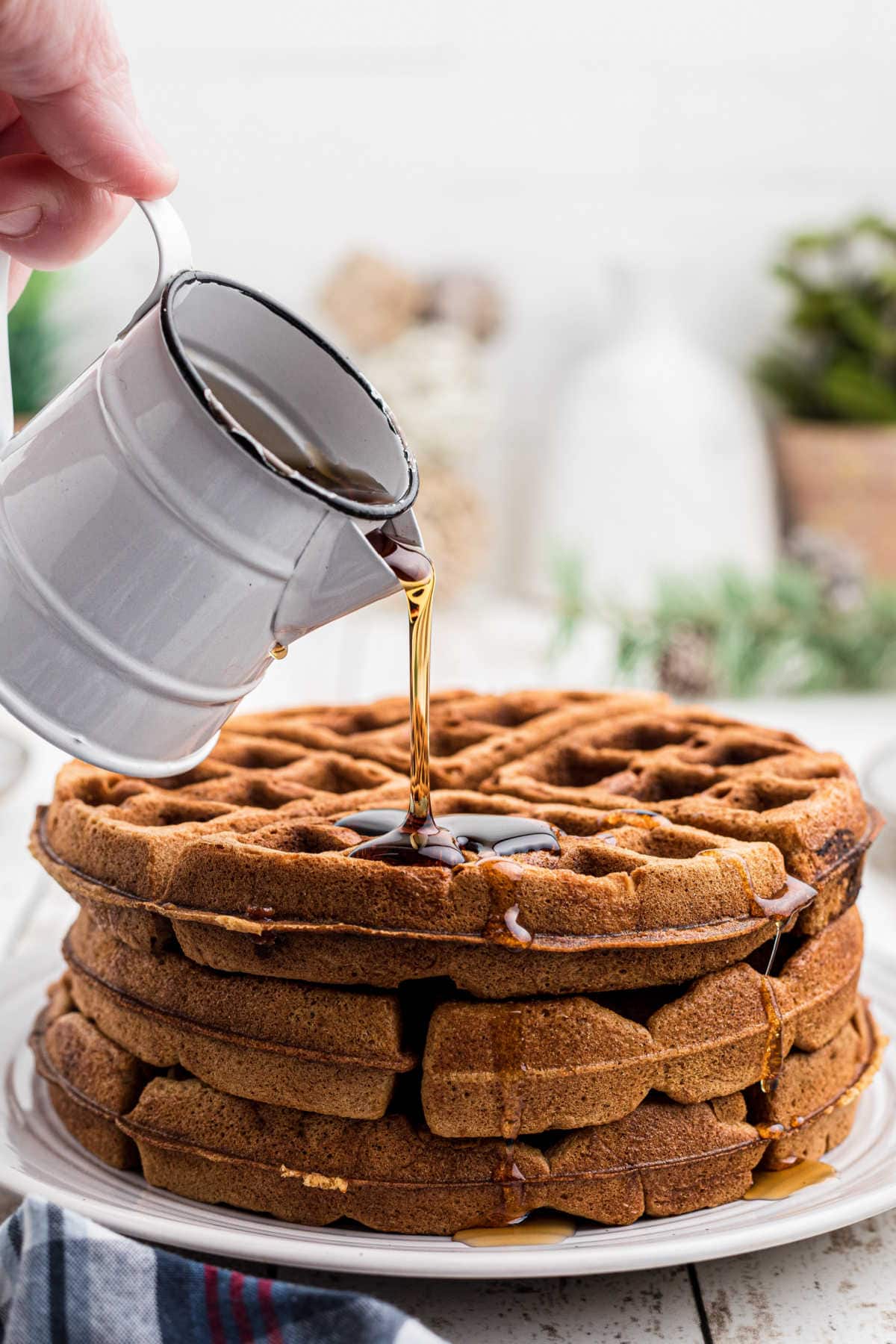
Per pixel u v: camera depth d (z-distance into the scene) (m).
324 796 0.52
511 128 1.23
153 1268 0.43
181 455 0.43
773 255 1.25
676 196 1.24
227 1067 0.48
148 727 0.45
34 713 0.44
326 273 1.24
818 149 1.24
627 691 0.61
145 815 0.51
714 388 1.15
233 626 0.44
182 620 0.44
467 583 1.15
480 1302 0.46
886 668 0.91
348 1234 0.47
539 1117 0.47
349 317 1.19
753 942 0.48
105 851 0.49
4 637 0.44
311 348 0.46
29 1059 0.54
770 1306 0.46
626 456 1.14
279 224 1.23
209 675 0.44
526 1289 0.46
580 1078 0.47
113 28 0.46
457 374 1.13
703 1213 0.47
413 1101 0.47
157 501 0.43
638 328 1.17
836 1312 0.46
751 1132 0.48
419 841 0.47
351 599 0.44
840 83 1.22
